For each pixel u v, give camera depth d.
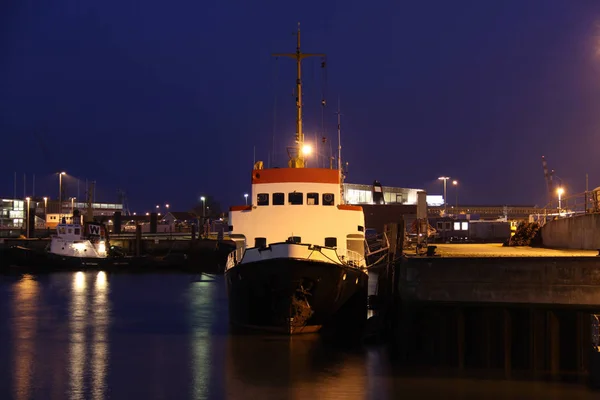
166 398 19.84
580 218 31.05
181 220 154.00
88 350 26.53
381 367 22.78
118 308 39.12
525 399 18.73
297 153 33.97
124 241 84.88
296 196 28.59
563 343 20.39
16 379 22.12
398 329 25.39
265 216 28.58
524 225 41.47
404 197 102.00
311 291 26.09
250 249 26.17
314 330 27.78
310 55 34.25
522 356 20.78
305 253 25.14
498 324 21.03
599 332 19.48
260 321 27.44
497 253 28.67
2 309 38.84
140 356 25.28
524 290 20.41
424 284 21.33
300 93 34.06
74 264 70.50
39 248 78.12
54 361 24.67
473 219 91.38
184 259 73.25
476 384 20.20
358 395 19.69
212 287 52.94
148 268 72.62
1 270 69.00
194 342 27.67
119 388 20.95
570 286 19.95
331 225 28.45
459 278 21.03
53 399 19.91
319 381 21.28
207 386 21.00
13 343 28.06
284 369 22.77
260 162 32.03
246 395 19.98
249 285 26.33
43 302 42.34
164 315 35.91
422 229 46.69
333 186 28.80
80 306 40.22
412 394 19.56
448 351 21.58
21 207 149.25
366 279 30.47
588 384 19.81
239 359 24.31
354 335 28.31
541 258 20.30
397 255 29.89
